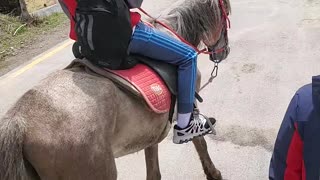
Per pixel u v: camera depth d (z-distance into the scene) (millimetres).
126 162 5031
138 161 5039
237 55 7789
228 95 6281
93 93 2814
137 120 3096
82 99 2750
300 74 6809
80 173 2680
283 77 6754
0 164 2467
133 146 3242
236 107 5922
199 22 3824
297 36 8547
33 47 9742
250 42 8422
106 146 2791
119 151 3158
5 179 2477
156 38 3148
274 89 6371
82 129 2658
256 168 4672
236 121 5559
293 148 2174
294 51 7781
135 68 3141
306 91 2146
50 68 8273
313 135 2082
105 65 3000
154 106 3113
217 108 5918
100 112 2779
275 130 5312
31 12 12172
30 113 2609
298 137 2146
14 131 2502
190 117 3527
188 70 3338
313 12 10094
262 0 11867
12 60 9047
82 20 2943
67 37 10250
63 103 2688
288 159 2203
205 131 3723
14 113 2598
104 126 2787
